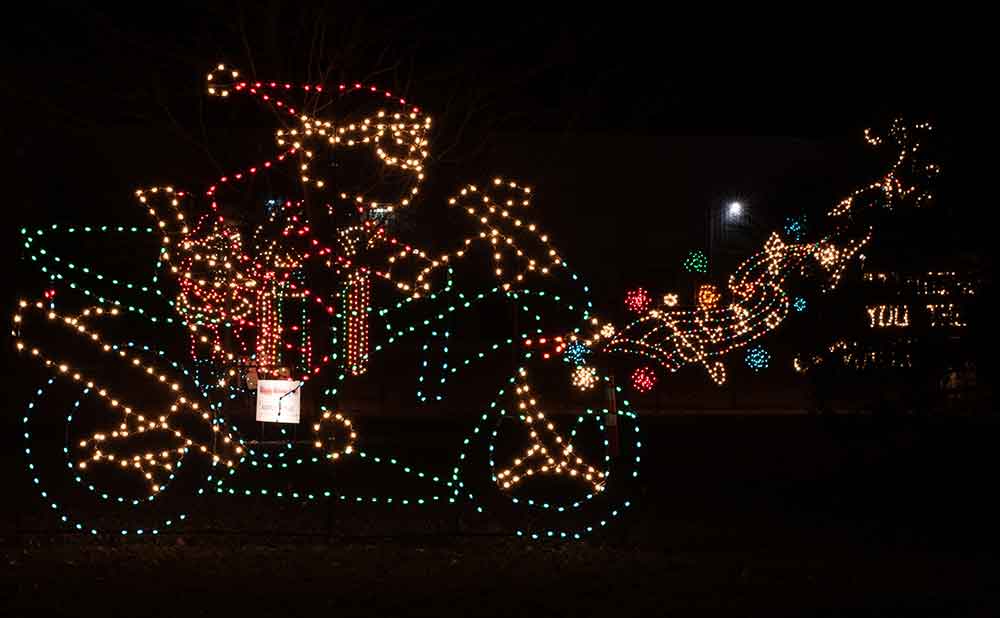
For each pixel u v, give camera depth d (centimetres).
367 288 1536
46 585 804
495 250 1198
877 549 980
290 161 1511
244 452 1259
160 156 2123
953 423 1335
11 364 2116
